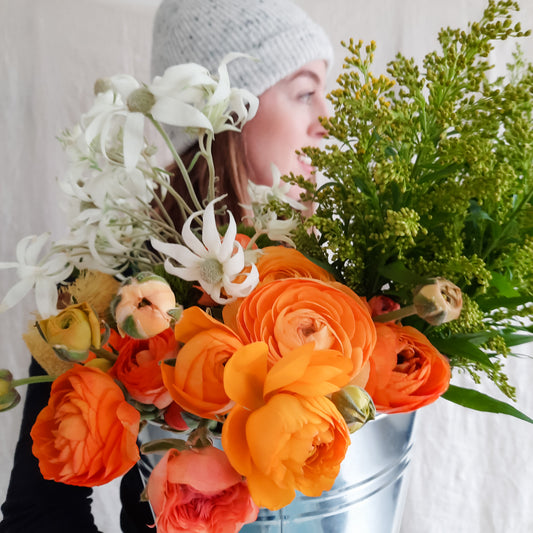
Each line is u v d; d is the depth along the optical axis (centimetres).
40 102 106
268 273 34
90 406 28
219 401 29
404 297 38
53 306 40
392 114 36
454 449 108
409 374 34
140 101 35
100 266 42
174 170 81
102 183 40
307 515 38
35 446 30
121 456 29
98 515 102
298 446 26
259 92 74
